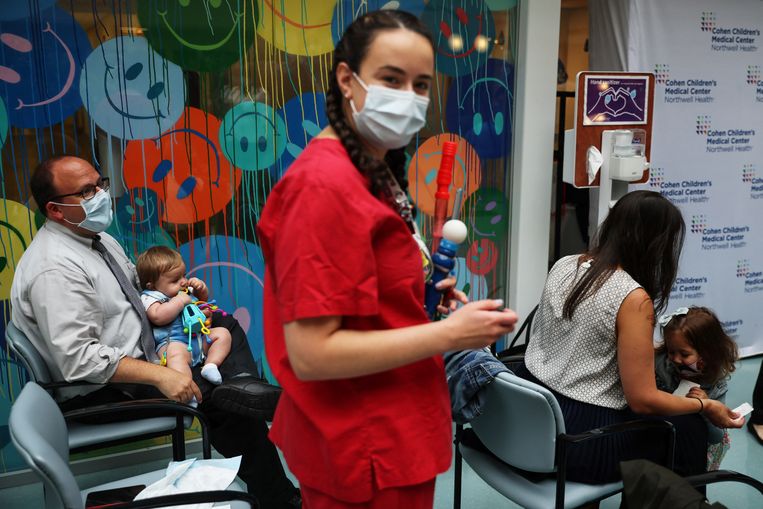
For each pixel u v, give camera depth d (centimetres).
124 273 236
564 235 430
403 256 108
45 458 137
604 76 301
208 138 277
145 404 194
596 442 187
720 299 394
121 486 182
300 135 293
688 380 227
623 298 181
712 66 362
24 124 249
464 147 329
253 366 251
